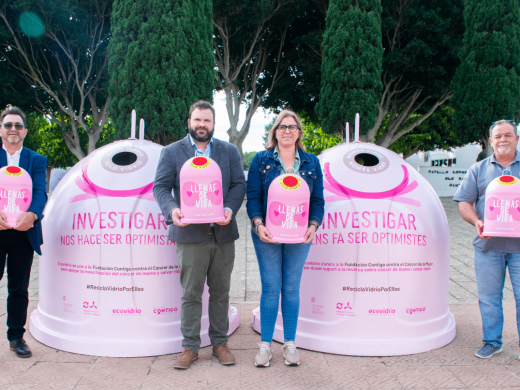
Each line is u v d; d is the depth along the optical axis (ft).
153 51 32.63
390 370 8.53
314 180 9.01
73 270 9.35
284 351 8.84
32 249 9.38
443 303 10.24
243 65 53.42
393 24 44.65
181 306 8.76
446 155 110.22
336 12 40.27
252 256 20.58
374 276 9.25
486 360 9.11
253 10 44.32
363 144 11.09
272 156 9.05
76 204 9.55
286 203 7.98
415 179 10.34
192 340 8.69
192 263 8.44
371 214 9.38
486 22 42.06
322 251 9.55
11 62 45.65
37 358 8.96
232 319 11.11
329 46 41.04
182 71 33.32
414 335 9.48
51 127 86.53
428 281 9.71
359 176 9.89
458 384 7.96
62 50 46.14
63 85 45.29
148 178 9.63
